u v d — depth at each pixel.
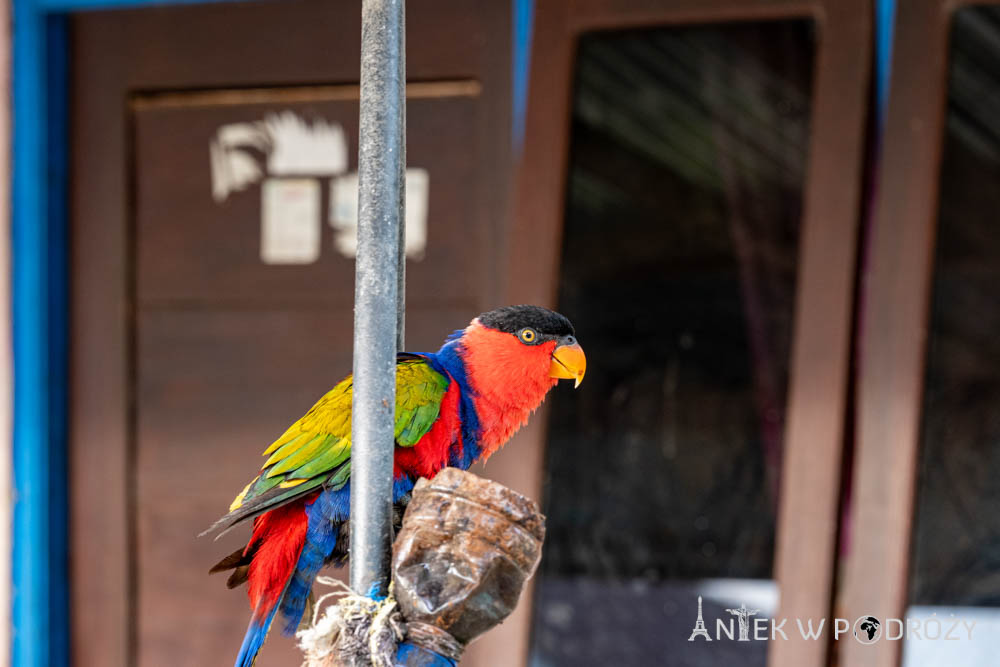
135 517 4.92
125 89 4.92
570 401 4.46
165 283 4.92
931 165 4.05
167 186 4.93
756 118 4.33
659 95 4.44
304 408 4.76
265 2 4.81
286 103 4.82
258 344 4.83
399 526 2.42
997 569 4.06
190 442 4.87
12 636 4.80
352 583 1.71
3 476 4.81
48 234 4.91
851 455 4.21
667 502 4.38
